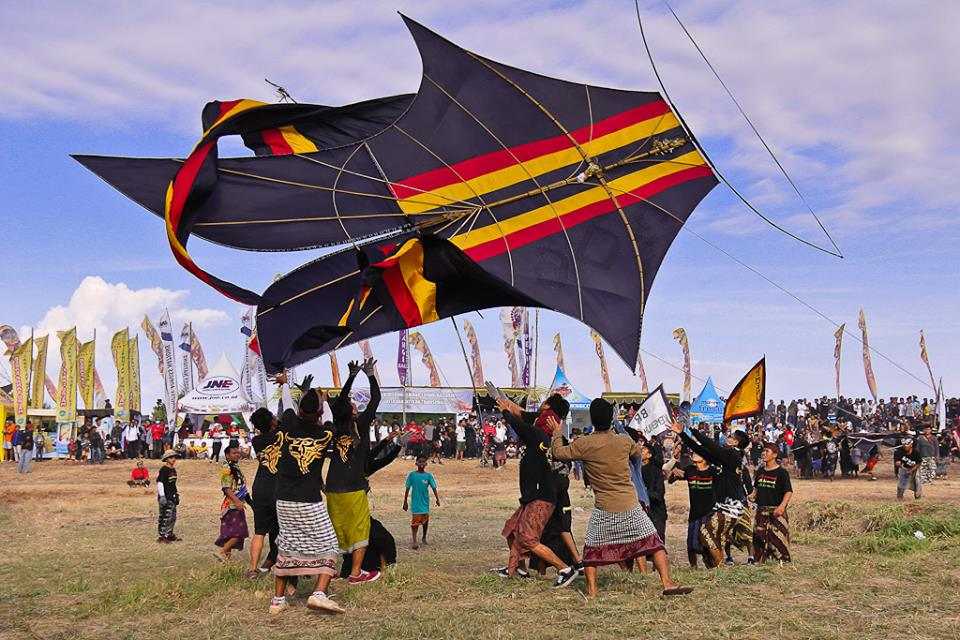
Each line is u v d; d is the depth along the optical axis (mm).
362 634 6852
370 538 9500
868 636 6527
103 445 37062
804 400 43750
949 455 27984
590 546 8102
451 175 11508
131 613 7898
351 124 11531
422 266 11594
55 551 12836
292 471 7801
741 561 11172
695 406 40094
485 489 26672
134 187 10164
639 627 6816
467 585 8883
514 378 41719
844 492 21672
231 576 9523
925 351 45344
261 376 40844
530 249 11359
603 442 8133
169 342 44125
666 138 10930
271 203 11156
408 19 10406
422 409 40688
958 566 9414
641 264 11375
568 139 11203
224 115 10531
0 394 42000
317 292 11609
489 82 10969
